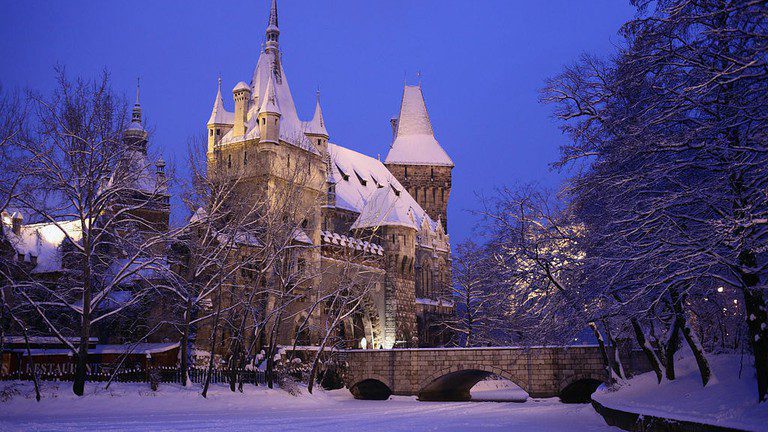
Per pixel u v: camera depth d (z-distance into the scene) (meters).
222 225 56.88
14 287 43.97
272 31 86.88
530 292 38.19
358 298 63.84
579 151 26.44
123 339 62.97
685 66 20.55
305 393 58.28
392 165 122.62
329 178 94.88
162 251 53.22
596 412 39.25
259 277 53.47
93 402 42.38
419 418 41.25
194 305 51.34
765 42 17.11
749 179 20.23
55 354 59.31
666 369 32.91
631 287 26.58
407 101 128.12
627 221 21.62
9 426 29.91
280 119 80.06
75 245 43.03
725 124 19.12
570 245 31.38
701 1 19.47
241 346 58.81
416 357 68.88
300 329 60.62
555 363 62.25
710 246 20.23
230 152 77.62
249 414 42.75
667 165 20.78
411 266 96.81
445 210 124.00
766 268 21.83
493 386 85.56
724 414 23.62
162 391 47.50
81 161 41.00
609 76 27.00
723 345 38.84
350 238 87.69
